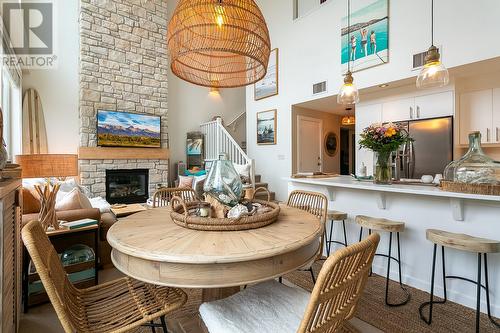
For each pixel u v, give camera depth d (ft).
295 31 17.29
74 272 7.39
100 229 9.21
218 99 23.43
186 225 4.30
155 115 18.65
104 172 16.58
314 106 18.20
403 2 12.01
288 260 3.64
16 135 14.05
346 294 2.96
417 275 7.63
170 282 3.29
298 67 17.12
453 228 6.88
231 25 4.88
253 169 16.80
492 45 9.57
